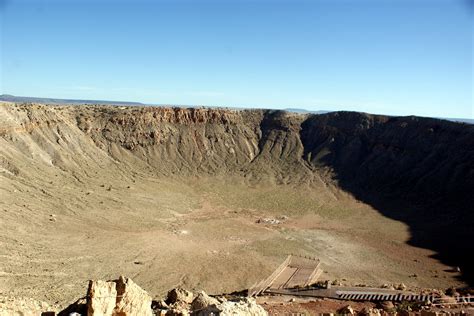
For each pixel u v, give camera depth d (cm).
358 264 8719
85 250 8275
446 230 10794
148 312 2898
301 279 7538
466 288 6994
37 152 12681
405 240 10281
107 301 2597
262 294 6119
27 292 5878
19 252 7400
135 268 7775
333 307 5125
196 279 7519
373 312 4753
